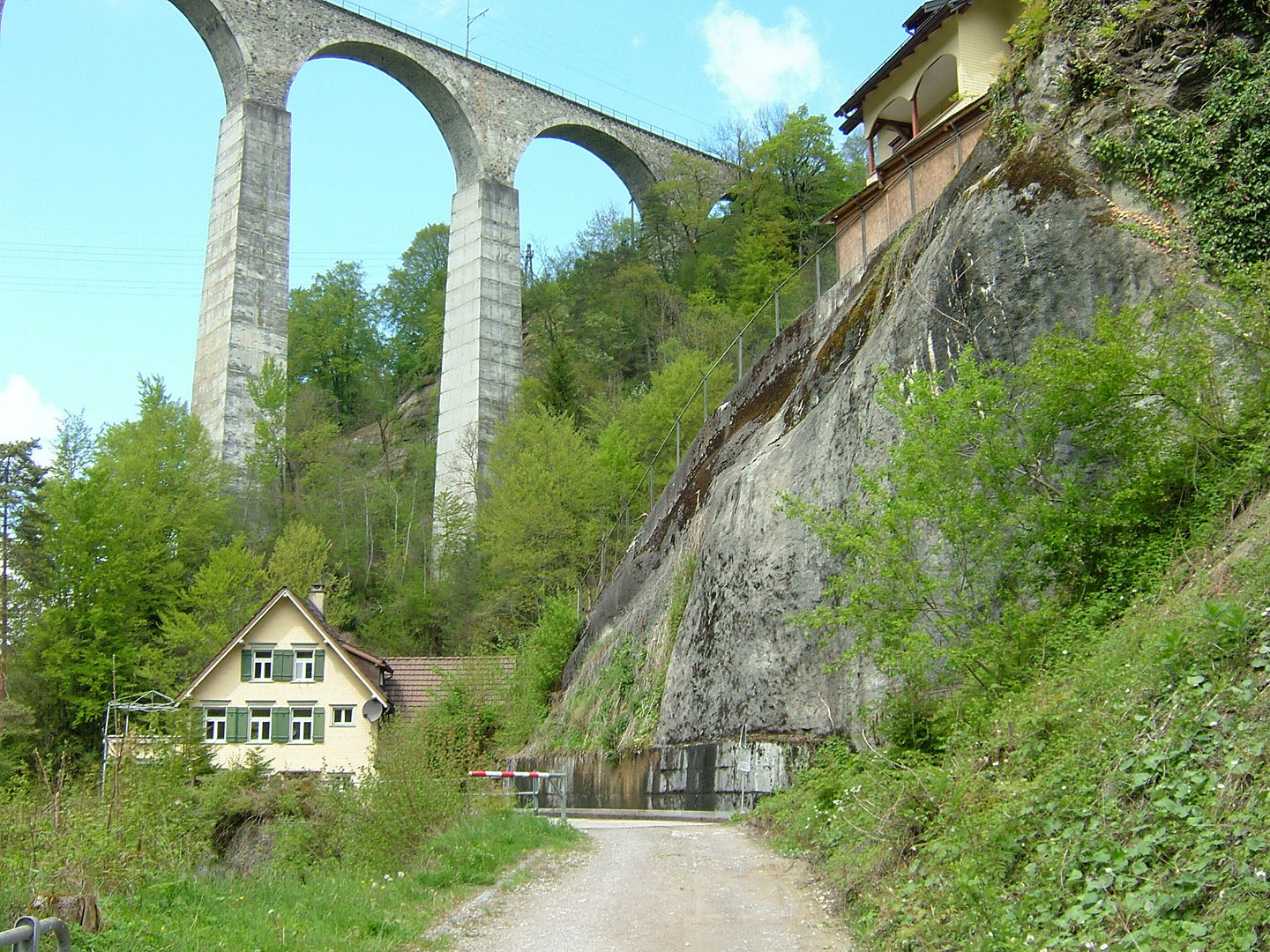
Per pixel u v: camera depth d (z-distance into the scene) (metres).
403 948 9.12
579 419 58.28
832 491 21.56
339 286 89.50
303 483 61.88
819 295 29.56
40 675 42.19
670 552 31.06
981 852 8.48
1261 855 6.56
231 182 56.16
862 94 35.00
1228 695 8.21
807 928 9.45
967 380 13.72
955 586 13.80
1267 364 13.19
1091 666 10.88
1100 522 13.08
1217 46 18.06
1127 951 6.57
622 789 26.02
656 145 75.31
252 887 11.21
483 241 60.97
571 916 10.34
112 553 45.59
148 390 58.25
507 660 39.38
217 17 55.62
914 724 14.37
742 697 22.27
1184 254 17.12
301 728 36.91
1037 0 20.94
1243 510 12.23
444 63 61.75
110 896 9.79
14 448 44.09
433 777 16.11
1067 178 18.84
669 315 69.06
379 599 56.78
